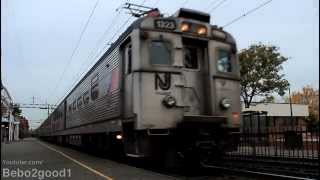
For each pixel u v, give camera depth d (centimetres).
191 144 1234
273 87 3055
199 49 1291
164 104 1191
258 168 1379
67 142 3275
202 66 1281
